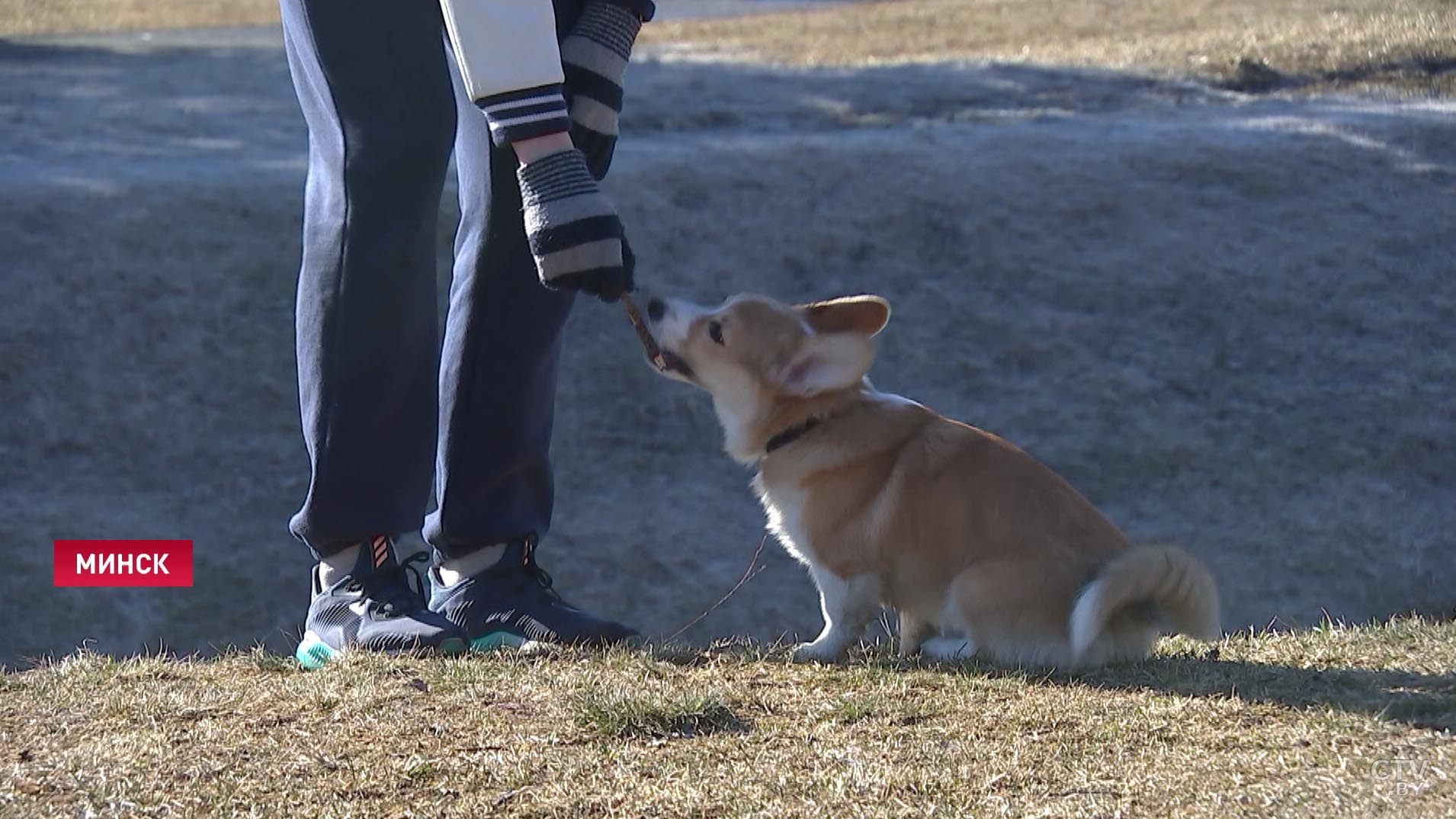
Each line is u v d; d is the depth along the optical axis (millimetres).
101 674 4805
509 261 5082
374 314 4859
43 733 4043
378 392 4941
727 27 28812
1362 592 11680
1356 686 4395
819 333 5629
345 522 5016
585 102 4922
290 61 5082
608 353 14328
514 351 5156
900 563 5379
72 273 14578
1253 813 3344
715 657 5047
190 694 4418
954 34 26906
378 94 4738
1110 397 14172
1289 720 4039
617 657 4957
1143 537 12320
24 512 12078
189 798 3523
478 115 4961
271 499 12539
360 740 3926
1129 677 4656
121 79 22156
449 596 5344
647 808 3449
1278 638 5371
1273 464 13320
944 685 4562
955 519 5266
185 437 13094
